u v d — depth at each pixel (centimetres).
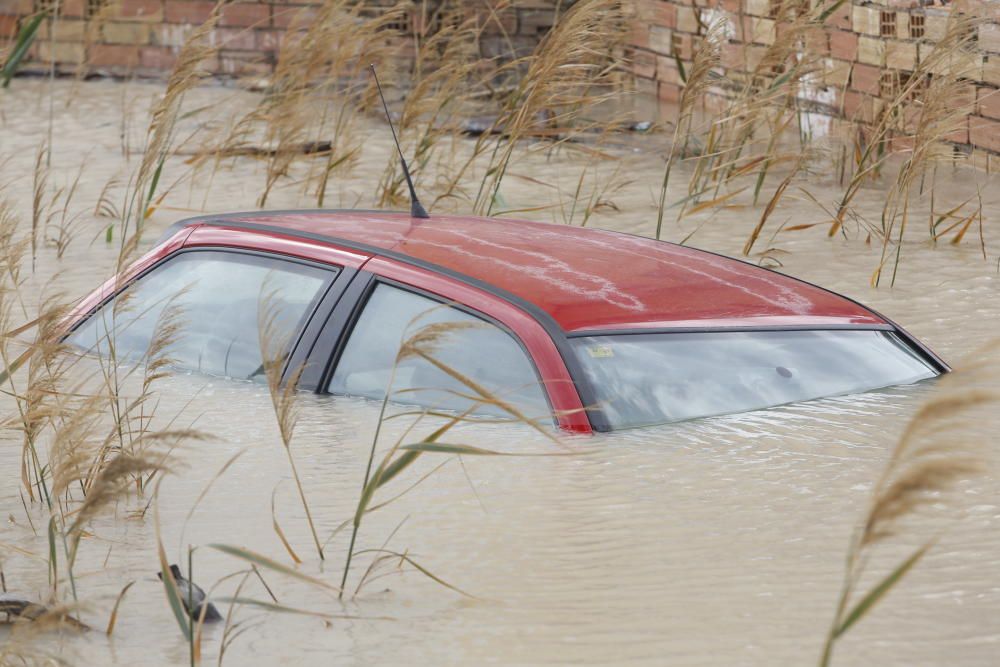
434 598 461
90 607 421
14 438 674
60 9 2359
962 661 402
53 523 497
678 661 408
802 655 409
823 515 514
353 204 1355
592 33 1208
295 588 475
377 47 1441
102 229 1236
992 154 1424
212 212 1320
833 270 1064
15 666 423
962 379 687
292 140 1395
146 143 1673
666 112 1970
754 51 1809
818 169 1471
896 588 453
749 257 1123
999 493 532
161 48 2359
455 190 1387
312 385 662
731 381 625
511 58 2256
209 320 718
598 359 604
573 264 682
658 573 471
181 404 671
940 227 1213
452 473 571
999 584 453
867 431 597
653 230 1234
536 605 451
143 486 587
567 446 582
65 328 768
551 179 1473
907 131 1317
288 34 1470
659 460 566
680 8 2030
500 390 608
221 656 421
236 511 550
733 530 504
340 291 672
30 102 2042
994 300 951
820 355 661
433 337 493
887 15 1561
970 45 1424
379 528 523
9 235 883
